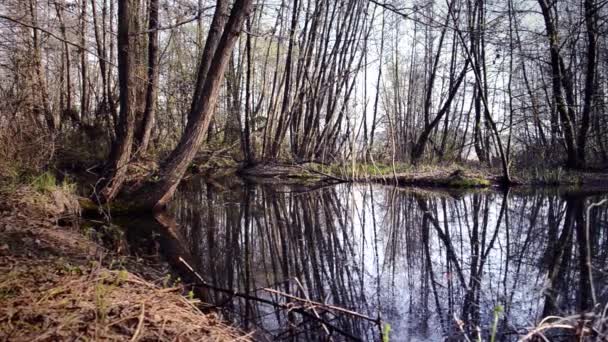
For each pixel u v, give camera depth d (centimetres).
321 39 1886
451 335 331
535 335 262
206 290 426
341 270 526
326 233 765
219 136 2186
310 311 376
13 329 229
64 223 630
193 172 1714
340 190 1380
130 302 284
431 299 413
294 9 1748
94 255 439
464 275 486
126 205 768
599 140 1717
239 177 1750
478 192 1250
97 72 2097
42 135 849
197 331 273
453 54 1998
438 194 1236
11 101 777
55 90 1549
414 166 1717
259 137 2056
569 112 1542
